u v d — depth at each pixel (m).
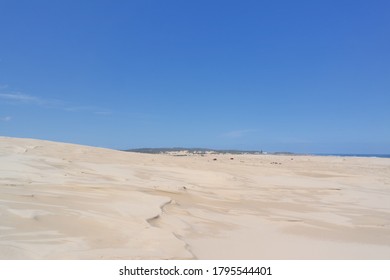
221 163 19.42
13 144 16.62
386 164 25.50
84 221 5.86
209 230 6.34
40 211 6.05
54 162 12.80
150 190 9.41
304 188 13.09
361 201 11.05
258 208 8.90
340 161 28.44
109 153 18.30
